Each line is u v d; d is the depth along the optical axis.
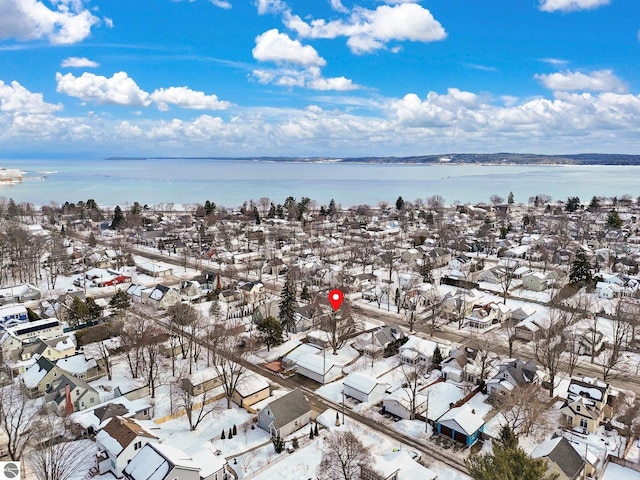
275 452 53.84
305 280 122.81
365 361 79.12
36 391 65.94
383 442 55.75
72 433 56.03
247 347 79.38
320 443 55.69
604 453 53.47
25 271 127.31
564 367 77.25
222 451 54.16
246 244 172.12
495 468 36.91
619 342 77.62
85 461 51.19
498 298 112.44
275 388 70.19
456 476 49.25
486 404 65.12
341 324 87.94
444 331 92.88
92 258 139.75
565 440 50.25
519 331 89.19
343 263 143.50
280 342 84.06
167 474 43.66
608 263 139.12
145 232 180.25
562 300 100.00
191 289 113.69
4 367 74.69
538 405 58.22
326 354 81.75
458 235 178.25
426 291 110.50
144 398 65.62
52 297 109.81
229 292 111.44
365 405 64.94
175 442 55.53
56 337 83.19
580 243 164.00
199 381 66.56
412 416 60.72
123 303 95.94
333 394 68.38
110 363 75.12
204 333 86.44
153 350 70.88
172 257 157.25
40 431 51.31
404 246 172.38
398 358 80.75
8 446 50.16
